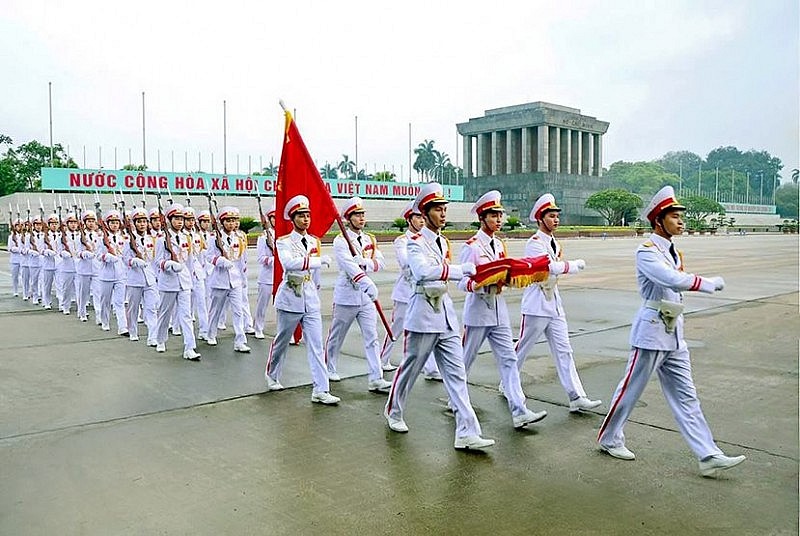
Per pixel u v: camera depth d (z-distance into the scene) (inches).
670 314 198.7
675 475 198.2
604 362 350.3
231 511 175.9
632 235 2699.3
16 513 175.5
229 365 353.1
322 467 206.5
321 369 280.8
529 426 245.4
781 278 794.2
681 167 5920.3
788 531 162.4
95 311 528.1
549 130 3388.3
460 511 174.7
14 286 706.2
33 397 288.4
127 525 168.4
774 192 5516.7
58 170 1537.9
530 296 263.6
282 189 317.4
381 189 2255.2
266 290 433.4
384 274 838.5
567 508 176.1
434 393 294.5
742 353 368.8
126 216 438.6
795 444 224.4
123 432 241.6
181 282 373.4
